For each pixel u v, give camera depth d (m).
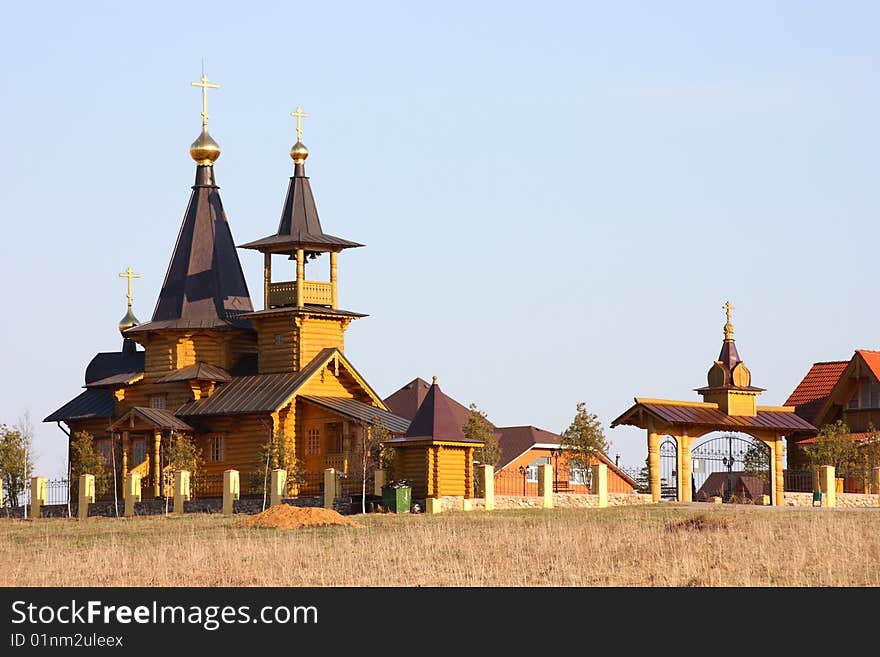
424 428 103.56
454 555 68.62
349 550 70.31
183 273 129.88
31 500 126.12
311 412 121.25
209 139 132.00
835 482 118.00
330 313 123.81
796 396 139.25
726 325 113.81
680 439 109.38
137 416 121.12
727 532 73.50
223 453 122.75
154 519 105.62
